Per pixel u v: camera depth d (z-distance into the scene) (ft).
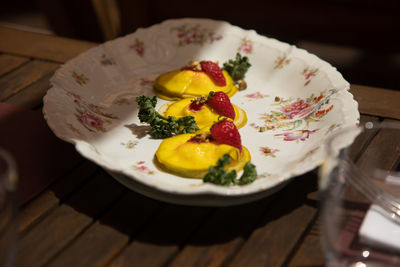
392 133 1.53
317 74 1.77
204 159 1.46
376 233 1.21
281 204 1.39
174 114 1.72
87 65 1.85
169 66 1.98
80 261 1.27
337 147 1.24
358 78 3.77
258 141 1.60
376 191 1.28
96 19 4.08
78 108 1.67
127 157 1.55
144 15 3.76
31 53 2.12
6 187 1.12
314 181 1.45
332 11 3.39
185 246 1.30
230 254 1.29
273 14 3.55
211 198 1.35
